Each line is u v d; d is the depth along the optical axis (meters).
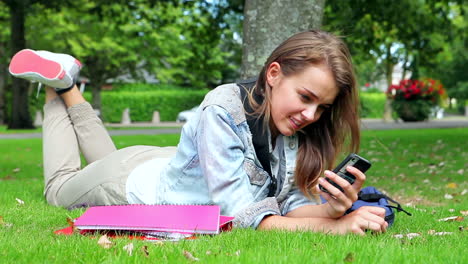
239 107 2.62
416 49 13.73
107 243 2.25
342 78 2.39
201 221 2.47
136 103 34.81
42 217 3.21
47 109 4.00
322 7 5.91
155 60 28.81
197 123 2.74
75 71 4.00
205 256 2.00
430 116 25.11
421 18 12.80
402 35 13.28
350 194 2.42
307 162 2.71
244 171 2.64
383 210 2.55
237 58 32.44
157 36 25.78
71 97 4.02
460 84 36.06
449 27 13.16
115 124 29.75
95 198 3.34
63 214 3.28
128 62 29.09
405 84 24.56
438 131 17.14
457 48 29.38
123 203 3.16
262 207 2.59
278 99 2.49
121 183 3.21
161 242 2.28
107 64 28.27
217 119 2.58
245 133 2.63
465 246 2.32
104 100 34.16
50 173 3.79
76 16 22.98
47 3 14.00
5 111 28.88
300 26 5.80
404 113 24.72
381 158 9.32
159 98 35.31
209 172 2.58
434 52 13.77
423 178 6.84
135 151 3.44
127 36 26.55
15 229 2.79
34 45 26.45
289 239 2.24
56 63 3.81
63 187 3.63
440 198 5.15
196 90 40.00
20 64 3.80
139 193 3.06
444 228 3.03
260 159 2.72
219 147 2.56
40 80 3.83
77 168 3.85
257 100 2.62
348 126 2.64
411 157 9.41
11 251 2.06
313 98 2.41
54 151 3.84
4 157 9.92
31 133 18.92
